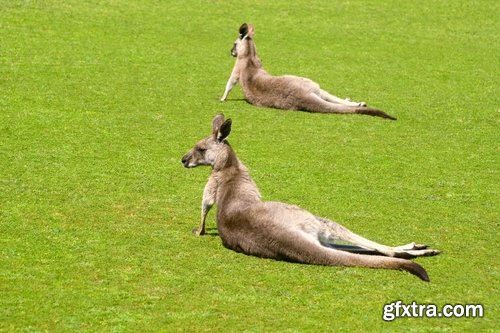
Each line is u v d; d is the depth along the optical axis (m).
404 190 23.19
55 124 27.34
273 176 23.77
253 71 31.20
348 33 41.50
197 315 15.88
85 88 31.19
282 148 26.20
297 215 18.30
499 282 17.64
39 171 23.45
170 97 30.97
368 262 17.89
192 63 35.47
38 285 16.91
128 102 30.03
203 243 19.23
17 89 30.53
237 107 30.55
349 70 35.69
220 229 19.02
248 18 42.91
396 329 15.56
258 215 18.45
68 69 33.25
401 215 21.33
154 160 24.72
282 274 17.62
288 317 15.88
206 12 43.44
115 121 27.98
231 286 17.08
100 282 17.12
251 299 16.55
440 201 22.45
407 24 43.62
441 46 40.31
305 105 30.30
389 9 45.91
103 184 22.72
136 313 15.92
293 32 41.09
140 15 42.00
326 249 18.02
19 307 16.02
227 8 44.41
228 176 19.41
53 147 25.34
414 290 17.09
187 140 26.55
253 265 18.06
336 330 15.45
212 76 34.00
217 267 17.92
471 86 34.19
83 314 15.83
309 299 16.61
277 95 30.55
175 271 17.70
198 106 30.20
